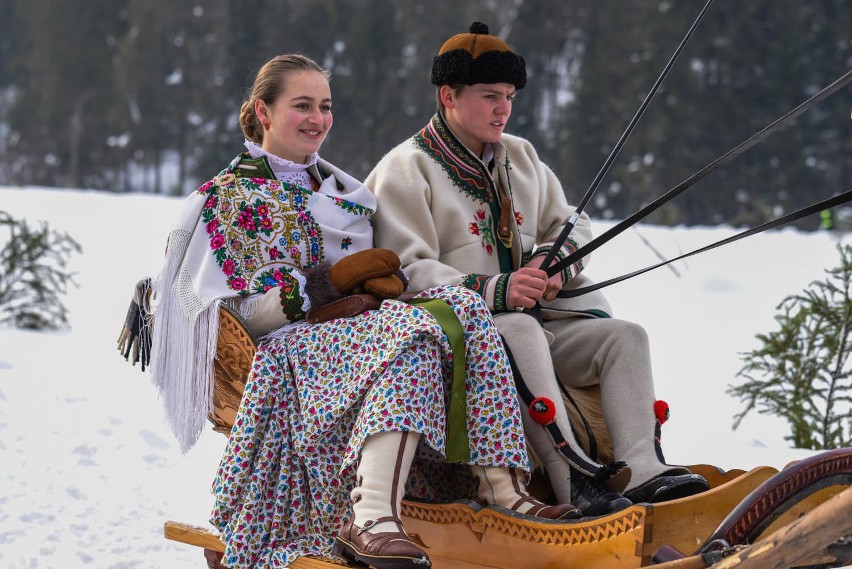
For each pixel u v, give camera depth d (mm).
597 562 8930
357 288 10508
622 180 151875
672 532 8758
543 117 180500
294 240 11141
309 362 10336
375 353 9945
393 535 9359
